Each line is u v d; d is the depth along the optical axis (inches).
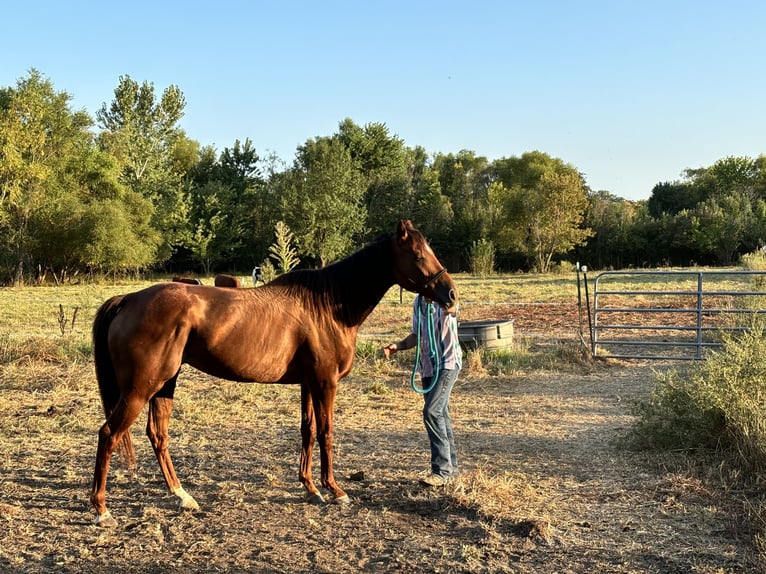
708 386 230.7
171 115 1959.9
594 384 380.5
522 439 264.7
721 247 1943.9
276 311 182.9
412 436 271.6
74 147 1536.7
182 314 171.3
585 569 147.1
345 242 1908.2
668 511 180.2
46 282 1508.4
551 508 185.5
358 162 2103.8
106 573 149.4
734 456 213.5
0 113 1347.2
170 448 254.8
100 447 173.0
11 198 1332.4
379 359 454.6
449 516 181.9
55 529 175.2
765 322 420.5
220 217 1931.6
